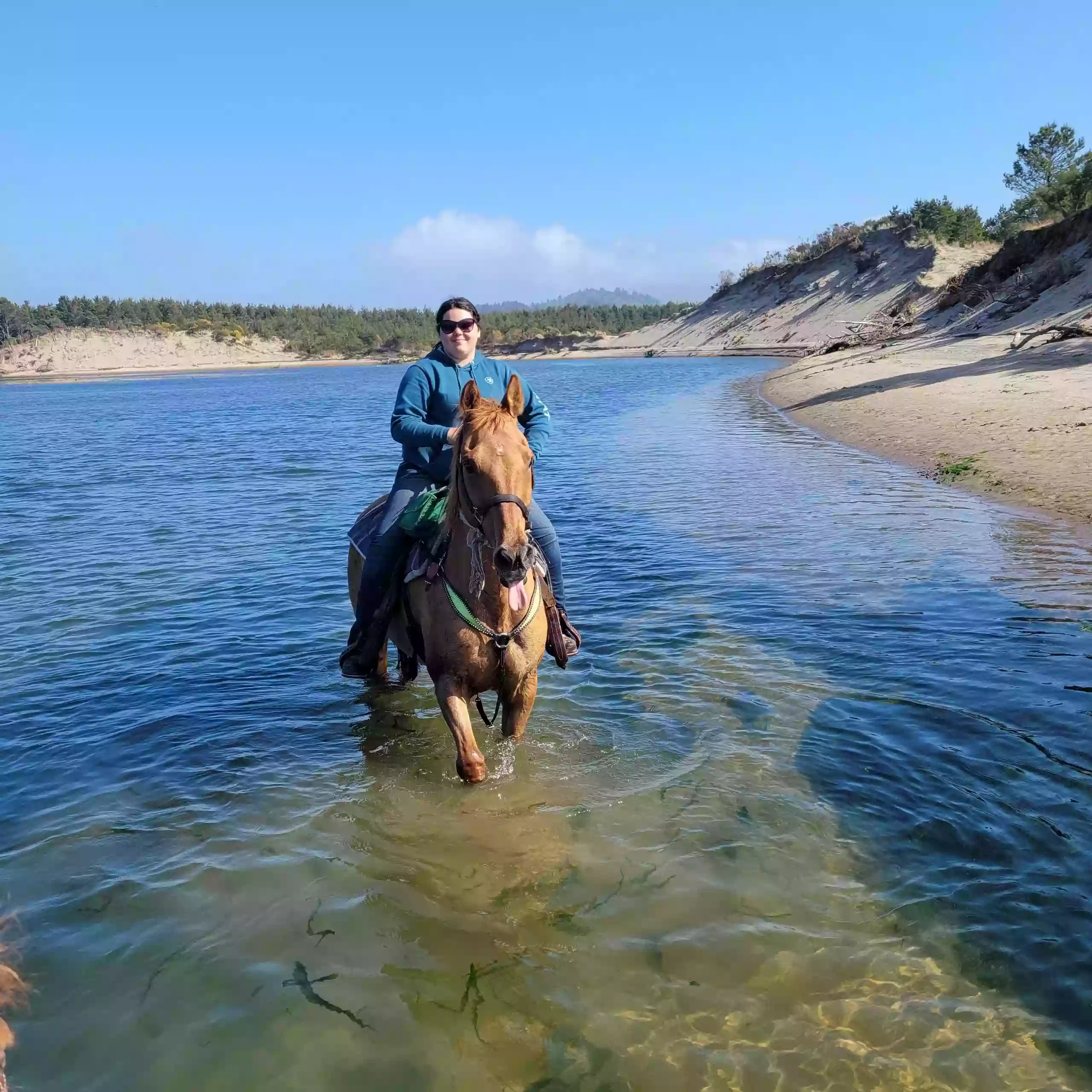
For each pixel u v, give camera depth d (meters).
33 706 6.46
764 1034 3.21
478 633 4.80
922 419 19.56
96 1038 3.26
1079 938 3.58
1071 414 16.75
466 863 4.38
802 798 4.82
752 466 16.67
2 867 4.38
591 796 5.00
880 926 3.76
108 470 20.34
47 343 154.12
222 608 8.78
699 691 6.32
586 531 11.73
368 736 5.90
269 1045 3.21
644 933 3.79
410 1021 3.32
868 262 79.75
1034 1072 2.99
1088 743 5.11
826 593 8.33
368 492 15.99
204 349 159.12
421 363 5.56
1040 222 54.59
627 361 88.12
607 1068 3.09
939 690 5.99
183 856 4.47
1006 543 9.57
